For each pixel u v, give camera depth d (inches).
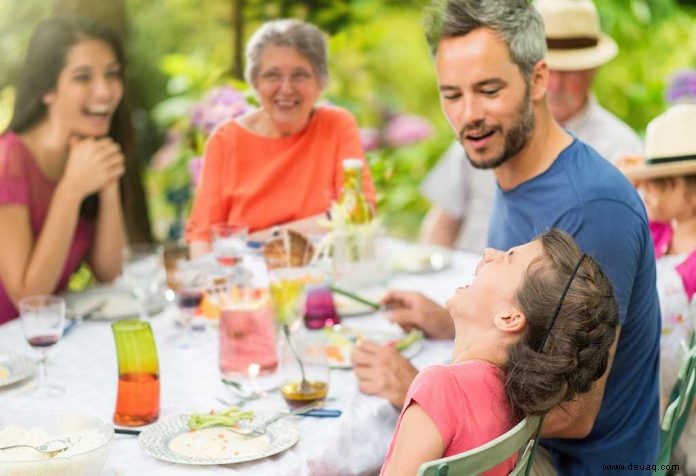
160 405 86.0
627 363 90.1
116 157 126.0
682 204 117.2
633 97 231.5
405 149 241.0
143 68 215.6
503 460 63.7
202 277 103.7
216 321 107.1
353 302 114.3
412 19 247.1
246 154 128.1
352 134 129.8
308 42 123.0
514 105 89.1
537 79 90.4
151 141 207.3
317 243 112.3
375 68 244.1
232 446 76.3
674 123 118.6
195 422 79.0
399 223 234.2
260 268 102.6
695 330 95.8
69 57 123.4
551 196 89.5
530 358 66.5
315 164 127.8
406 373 89.8
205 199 128.0
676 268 109.8
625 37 235.5
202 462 73.0
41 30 123.9
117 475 71.9
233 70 191.8
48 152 125.7
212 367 96.7
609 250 85.8
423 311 104.6
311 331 103.6
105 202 130.8
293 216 127.3
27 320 87.7
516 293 69.2
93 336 104.8
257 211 127.3
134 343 81.0
